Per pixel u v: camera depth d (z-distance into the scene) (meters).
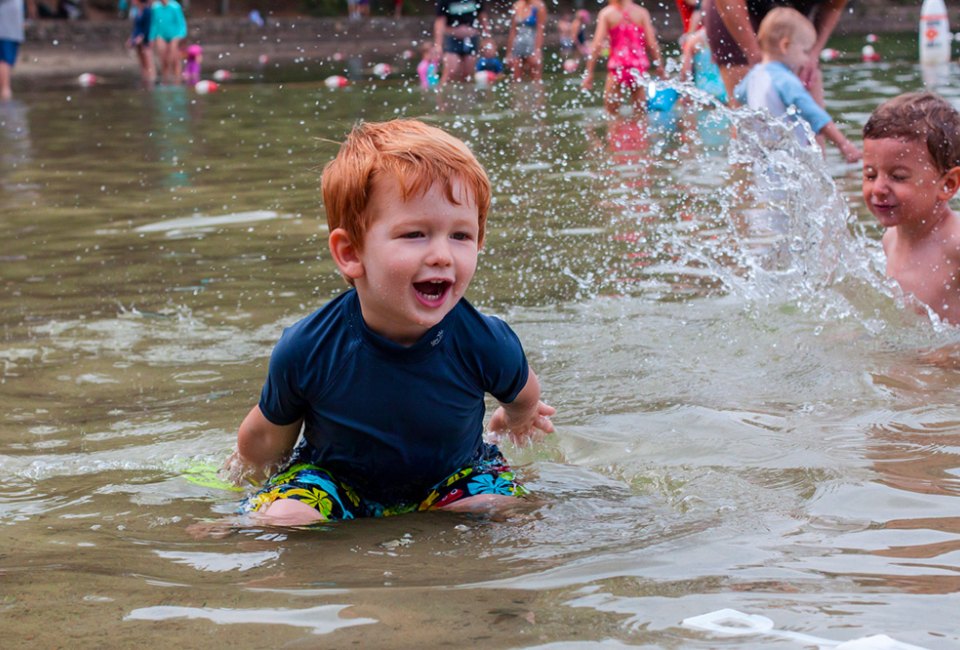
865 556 2.01
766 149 5.62
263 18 28.89
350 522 2.37
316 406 2.53
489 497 2.49
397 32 28.64
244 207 6.38
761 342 3.74
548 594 1.87
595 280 4.58
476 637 1.70
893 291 4.16
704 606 1.79
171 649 1.69
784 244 4.66
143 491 2.60
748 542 2.11
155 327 4.07
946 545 2.06
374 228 2.37
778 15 7.30
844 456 2.65
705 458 2.69
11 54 14.74
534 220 5.75
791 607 1.79
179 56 19.14
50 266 5.05
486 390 2.62
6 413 3.20
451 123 9.56
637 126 9.35
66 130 10.70
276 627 1.75
